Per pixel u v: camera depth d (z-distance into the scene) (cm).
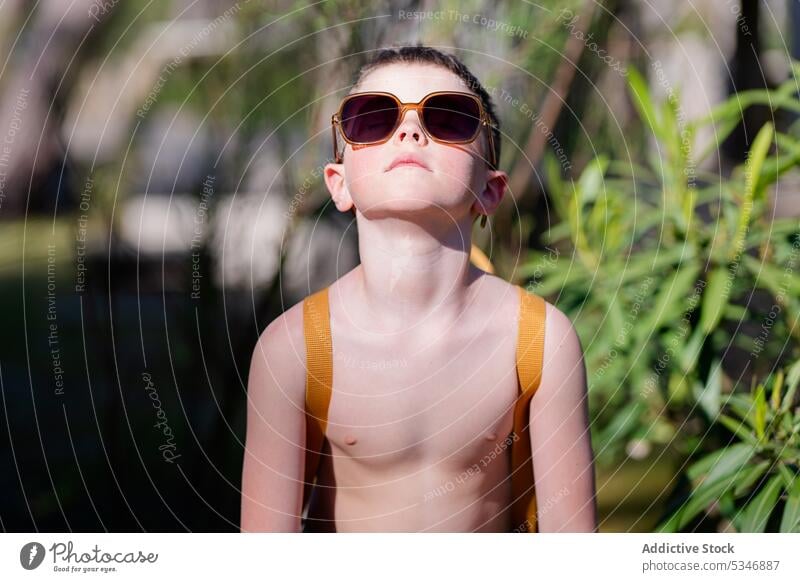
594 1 226
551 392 124
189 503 214
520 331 124
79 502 227
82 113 255
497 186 127
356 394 122
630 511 219
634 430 209
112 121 261
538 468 127
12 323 336
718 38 258
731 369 213
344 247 218
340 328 123
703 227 195
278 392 124
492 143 126
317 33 210
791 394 167
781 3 247
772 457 168
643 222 199
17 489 237
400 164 116
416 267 120
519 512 133
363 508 127
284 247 213
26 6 289
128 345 267
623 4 243
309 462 129
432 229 119
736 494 169
